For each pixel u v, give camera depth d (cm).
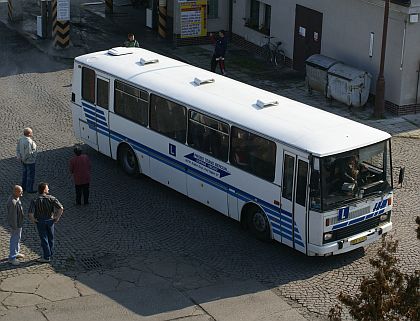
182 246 2039
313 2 3306
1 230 2077
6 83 3272
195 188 2231
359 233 1973
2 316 1709
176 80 2333
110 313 1733
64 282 1847
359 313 1246
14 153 2567
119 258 1966
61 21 3697
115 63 2500
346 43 3147
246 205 2094
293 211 1947
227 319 1727
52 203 1892
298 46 3456
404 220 2178
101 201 2277
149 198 2311
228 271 1927
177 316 1730
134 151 2412
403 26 2862
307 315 1748
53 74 3406
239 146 2072
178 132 2248
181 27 3803
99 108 2514
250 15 3784
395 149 2667
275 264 1964
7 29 4072
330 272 1930
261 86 3303
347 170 1920
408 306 1230
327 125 2008
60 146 2644
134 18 4316
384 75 2988
